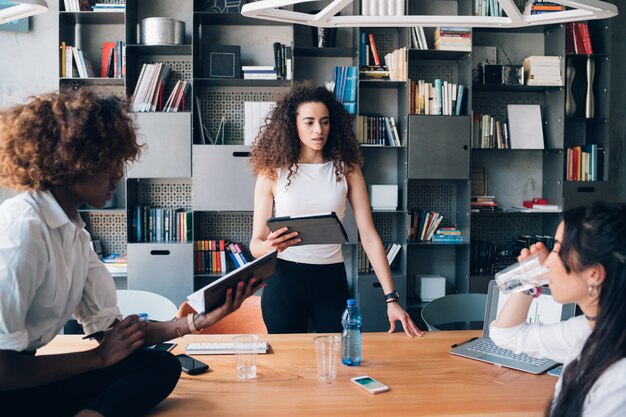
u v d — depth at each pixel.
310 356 1.71
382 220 4.34
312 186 2.35
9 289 1.09
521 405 1.35
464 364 1.66
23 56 4.07
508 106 4.26
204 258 3.99
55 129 1.18
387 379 1.53
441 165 3.99
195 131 3.96
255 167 2.46
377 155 4.33
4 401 1.24
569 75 4.24
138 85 3.86
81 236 1.38
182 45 3.87
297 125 2.37
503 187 4.47
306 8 4.15
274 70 3.92
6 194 4.00
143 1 4.12
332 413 1.30
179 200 4.25
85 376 1.36
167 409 1.32
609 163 4.48
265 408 1.33
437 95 4.07
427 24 1.81
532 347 1.48
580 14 1.68
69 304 1.35
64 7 3.88
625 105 4.44
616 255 0.98
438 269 4.46
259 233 2.38
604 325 0.99
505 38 4.39
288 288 2.32
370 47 4.02
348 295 2.38
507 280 1.35
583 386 1.00
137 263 3.85
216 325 2.50
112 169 1.27
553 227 4.31
